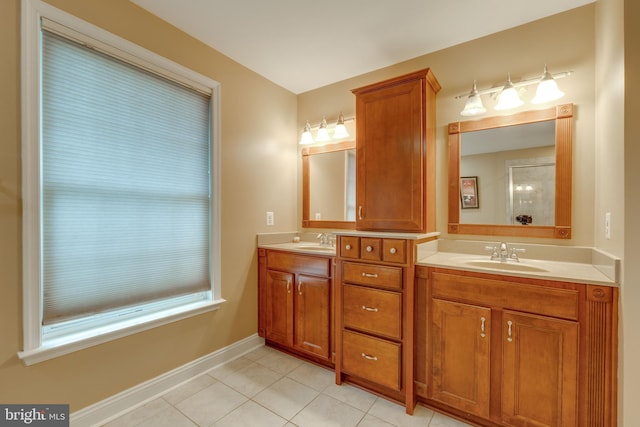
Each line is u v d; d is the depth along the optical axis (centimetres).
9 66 131
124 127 171
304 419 162
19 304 134
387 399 181
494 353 149
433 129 207
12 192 132
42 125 140
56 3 143
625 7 119
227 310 229
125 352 169
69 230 150
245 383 197
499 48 198
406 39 207
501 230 198
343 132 248
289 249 234
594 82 170
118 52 167
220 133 223
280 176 279
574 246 176
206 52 214
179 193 200
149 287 183
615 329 123
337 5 174
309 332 221
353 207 262
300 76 262
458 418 163
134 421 160
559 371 133
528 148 189
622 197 122
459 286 158
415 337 172
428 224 195
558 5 174
